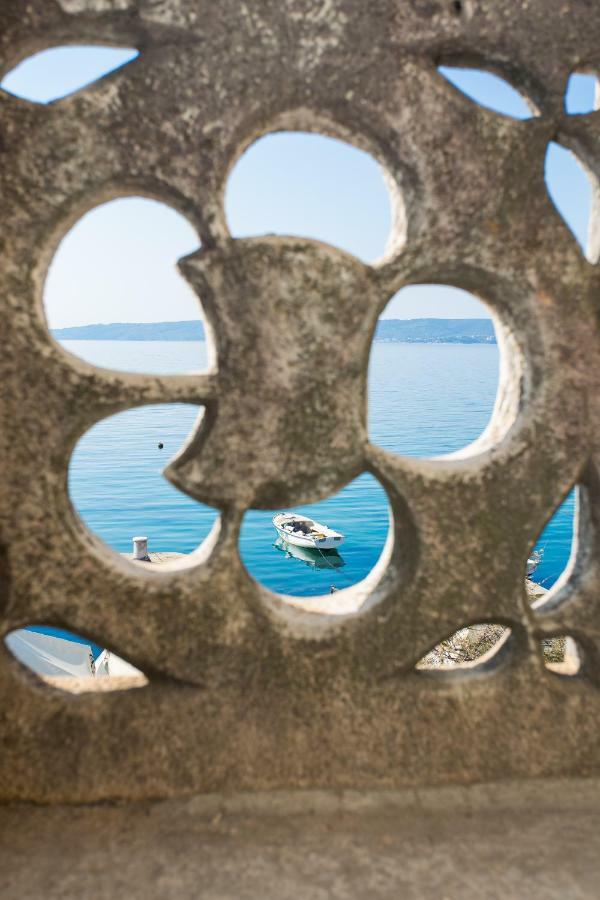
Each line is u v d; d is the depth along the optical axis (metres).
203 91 1.34
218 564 1.48
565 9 1.46
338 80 1.38
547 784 1.59
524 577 1.58
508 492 1.55
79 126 1.31
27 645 6.96
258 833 1.42
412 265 1.45
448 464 1.54
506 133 1.44
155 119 1.33
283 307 1.40
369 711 1.56
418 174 1.42
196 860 1.34
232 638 1.50
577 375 1.54
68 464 1.39
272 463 1.44
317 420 1.45
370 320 1.45
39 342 1.34
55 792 1.47
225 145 1.36
